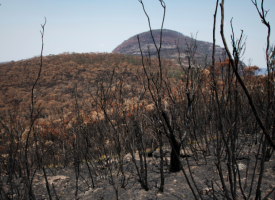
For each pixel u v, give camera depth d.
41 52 1.16
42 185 2.55
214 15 0.77
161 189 2.00
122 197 1.99
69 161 3.30
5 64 65.12
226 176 2.14
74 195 2.23
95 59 62.94
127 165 3.04
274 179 1.88
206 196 1.80
